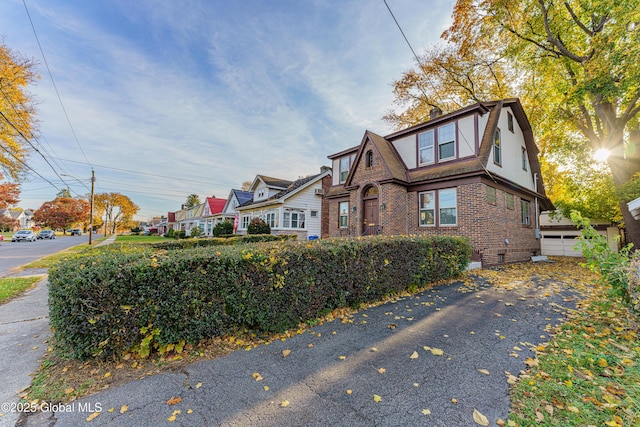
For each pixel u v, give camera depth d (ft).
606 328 12.48
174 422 6.71
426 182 36.19
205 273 10.51
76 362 9.55
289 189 68.18
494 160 34.27
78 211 169.27
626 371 8.79
